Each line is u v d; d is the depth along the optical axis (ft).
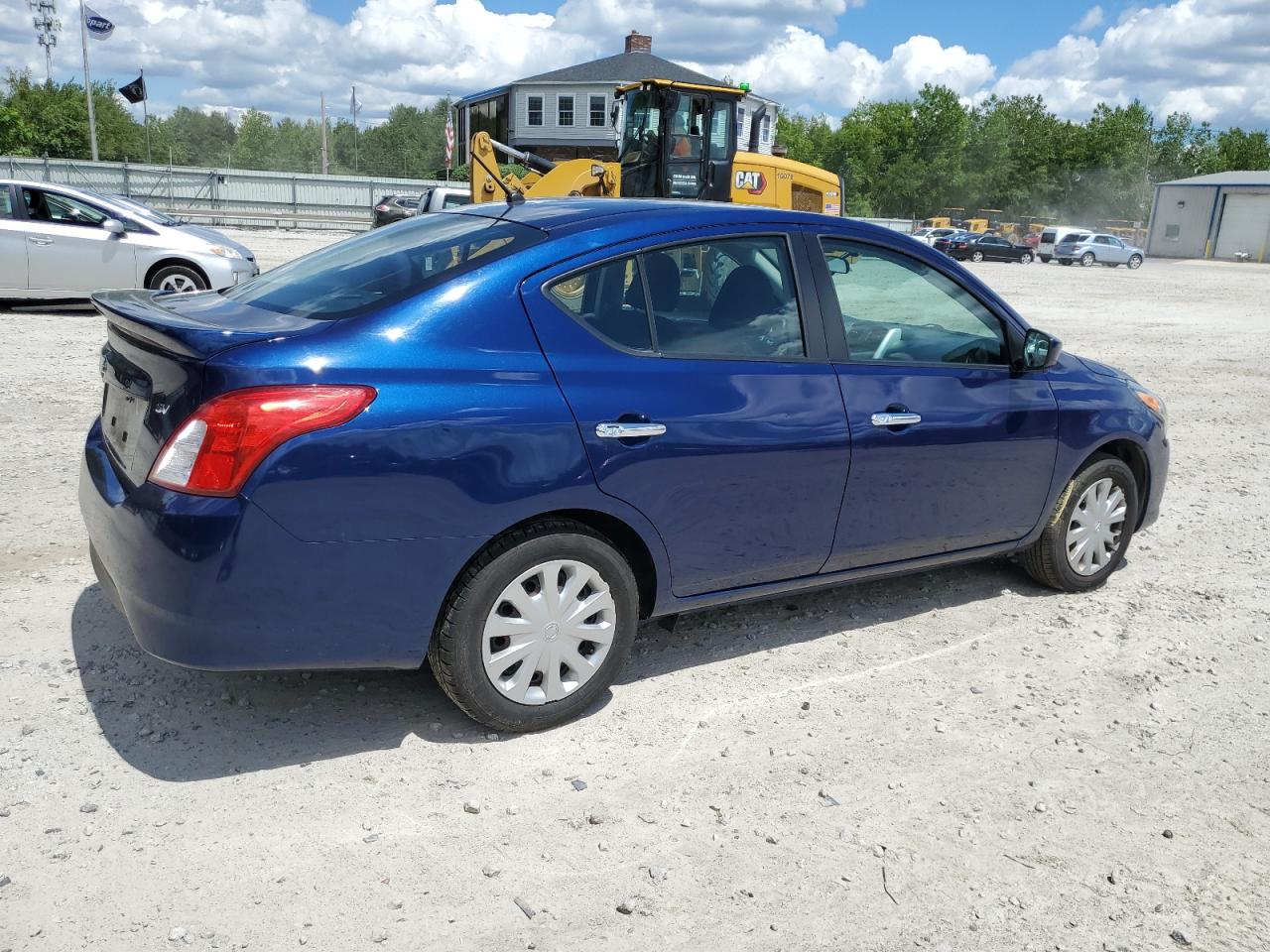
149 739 10.65
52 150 256.11
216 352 9.36
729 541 12.09
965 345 14.23
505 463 10.19
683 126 50.11
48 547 15.65
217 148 616.80
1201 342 53.67
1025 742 11.71
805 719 11.94
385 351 9.91
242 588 9.36
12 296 38.58
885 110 288.71
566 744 11.13
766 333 12.35
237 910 8.30
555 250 11.07
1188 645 14.67
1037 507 15.17
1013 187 304.91
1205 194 192.13
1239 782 11.09
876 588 16.19
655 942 8.24
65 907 8.19
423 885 8.75
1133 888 9.24
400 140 509.76
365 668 10.32
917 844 9.70
